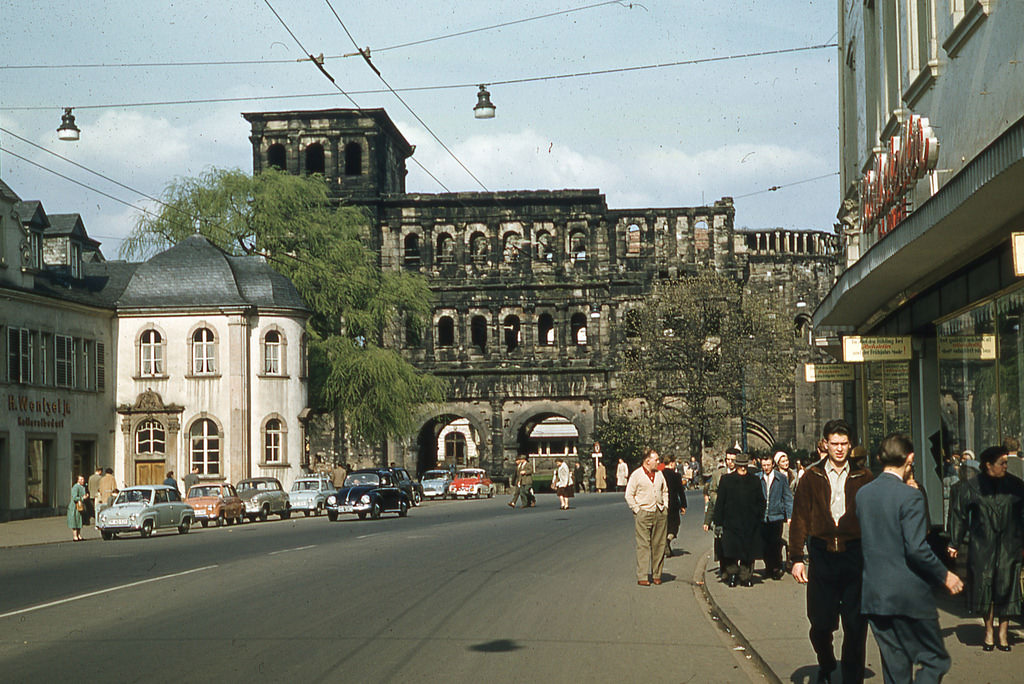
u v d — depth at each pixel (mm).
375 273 73312
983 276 17516
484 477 77750
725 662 13008
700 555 28000
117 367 61938
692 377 82875
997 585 12898
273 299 63031
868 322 26500
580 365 92062
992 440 17219
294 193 69438
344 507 47969
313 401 68062
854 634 10914
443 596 18797
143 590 19891
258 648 13641
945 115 17984
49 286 56719
